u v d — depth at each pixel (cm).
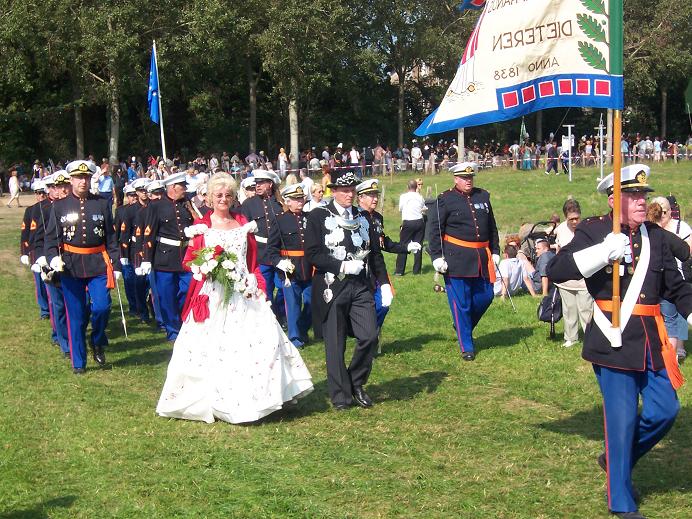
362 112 5494
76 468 656
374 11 4862
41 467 659
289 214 1070
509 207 2781
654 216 884
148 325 1261
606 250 555
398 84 5578
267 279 1126
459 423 752
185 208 1130
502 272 1394
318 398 843
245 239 787
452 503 577
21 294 1525
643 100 5562
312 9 4022
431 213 1004
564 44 658
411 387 879
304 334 1089
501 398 834
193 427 752
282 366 781
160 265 1121
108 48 3716
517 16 678
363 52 4594
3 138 4531
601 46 641
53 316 1073
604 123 5547
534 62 672
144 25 3856
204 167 4316
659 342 562
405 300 1386
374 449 687
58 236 955
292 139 4425
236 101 5281
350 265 789
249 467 650
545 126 5741
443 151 4738
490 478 620
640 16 4184
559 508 567
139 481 627
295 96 4209
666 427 561
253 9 4091
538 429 732
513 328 1151
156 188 1148
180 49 3916
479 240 1003
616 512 551
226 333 770
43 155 4691
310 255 805
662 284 579
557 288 1041
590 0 642
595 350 570
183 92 4744
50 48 3850
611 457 558
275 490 604
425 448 687
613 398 564
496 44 693
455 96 715
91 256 958
